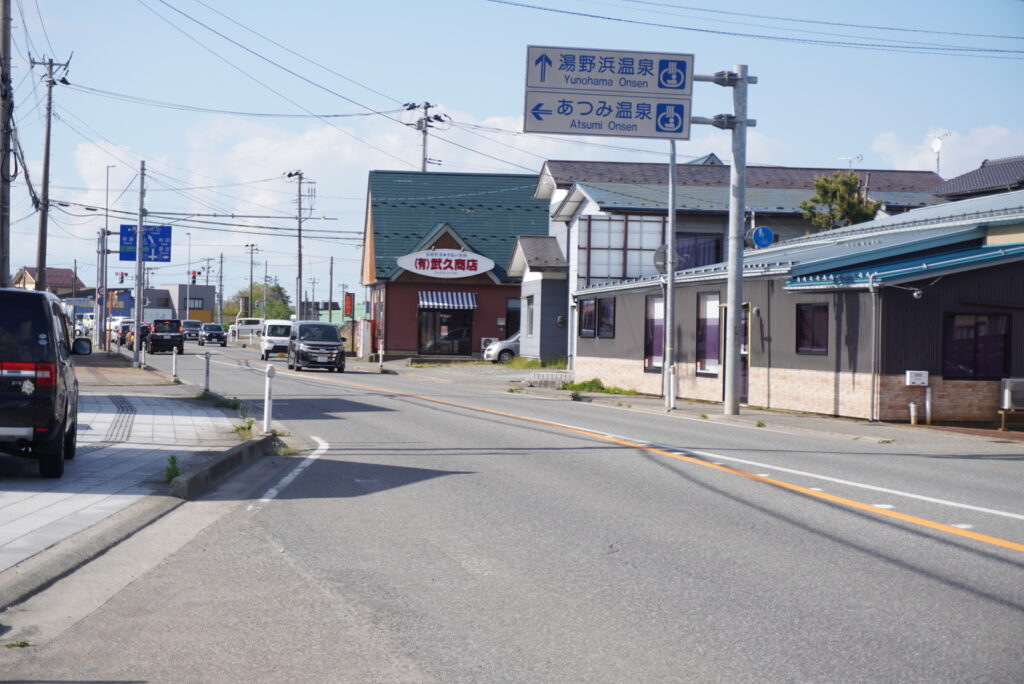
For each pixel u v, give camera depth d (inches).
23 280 4911.4
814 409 852.0
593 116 779.4
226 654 202.7
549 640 213.6
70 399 465.1
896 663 199.8
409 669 194.4
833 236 1179.3
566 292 1829.5
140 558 290.2
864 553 301.3
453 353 2327.8
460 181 2513.5
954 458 567.8
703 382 1039.6
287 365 1839.3
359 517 358.6
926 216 1110.4
